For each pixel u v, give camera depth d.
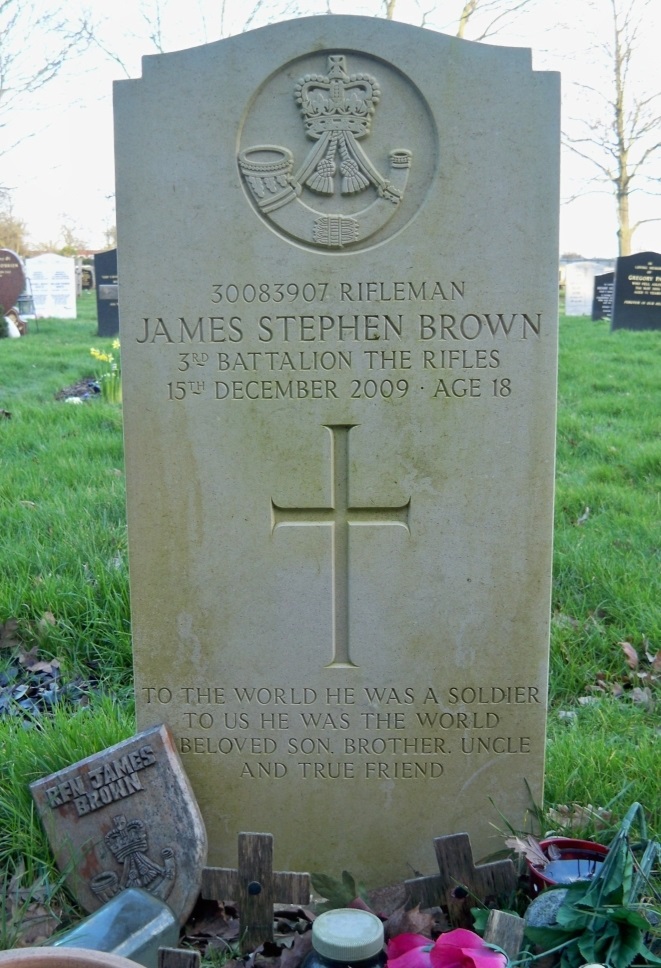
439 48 1.09
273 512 1.16
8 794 1.20
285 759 1.19
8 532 1.86
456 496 1.15
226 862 1.20
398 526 1.16
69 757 1.25
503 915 0.98
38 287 7.18
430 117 1.10
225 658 1.18
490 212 1.11
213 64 1.10
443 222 1.11
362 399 1.14
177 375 1.14
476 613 1.17
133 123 1.11
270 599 1.17
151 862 1.11
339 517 1.16
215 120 1.10
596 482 2.27
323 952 0.94
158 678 1.18
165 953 0.96
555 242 1.11
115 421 2.85
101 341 5.30
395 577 1.16
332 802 1.19
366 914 0.98
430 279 1.12
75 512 1.94
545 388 1.13
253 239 1.12
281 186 1.11
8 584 1.67
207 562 1.16
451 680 1.18
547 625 1.16
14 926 1.05
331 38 1.10
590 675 1.50
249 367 1.13
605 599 1.67
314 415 1.14
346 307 1.13
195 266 1.12
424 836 1.20
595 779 1.24
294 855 1.20
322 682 1.18
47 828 1.12
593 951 0.94
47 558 1.74
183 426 1.14
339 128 1.10
